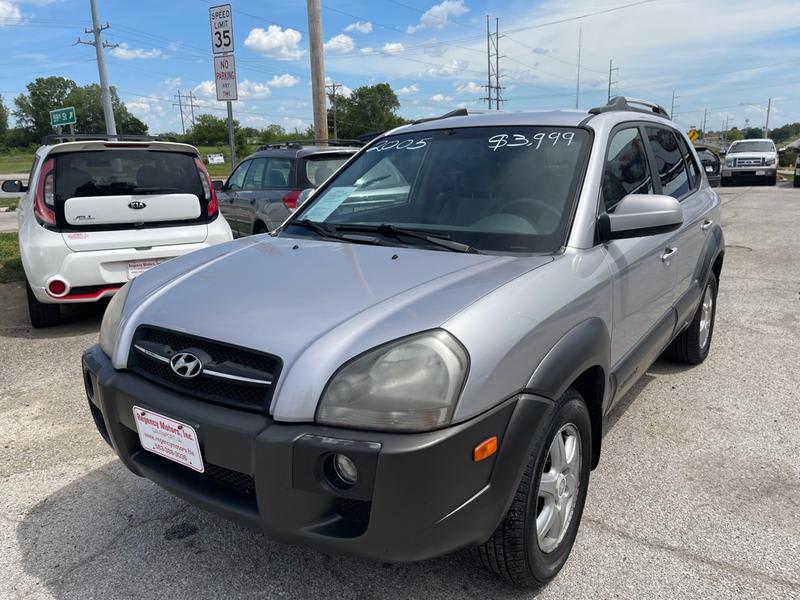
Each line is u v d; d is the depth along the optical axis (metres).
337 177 3.63
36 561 2.62
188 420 2.06
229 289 2.43
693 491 3.08
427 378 1.88
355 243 2.87
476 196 2.95
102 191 5.62
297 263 2.63
